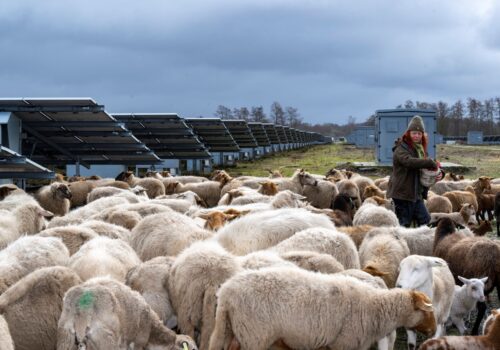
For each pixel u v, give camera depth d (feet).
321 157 124.47
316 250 26.76
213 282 23.73
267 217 28.76
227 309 22.75
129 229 31.17
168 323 24.38
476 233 37.47
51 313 22.98
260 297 22.66
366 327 23.30
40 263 25.07
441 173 33.94
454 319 27.78
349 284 23.41
